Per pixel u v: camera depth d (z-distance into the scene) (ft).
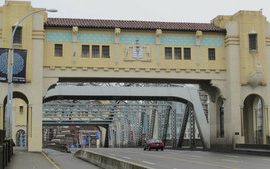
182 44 154.51
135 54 151.12
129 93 198.70
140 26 151.94
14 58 119.34
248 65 153.69
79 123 358.02
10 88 109.09
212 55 156.76
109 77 149.69
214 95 165.89
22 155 125.08
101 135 463.01
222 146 160.76
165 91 203.31
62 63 147.54
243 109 165.58
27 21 143.95
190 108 215.10
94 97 200.34
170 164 90.12
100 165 90.48
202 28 155.74
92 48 149.79
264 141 154.40
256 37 155.12
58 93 192.24
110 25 150.82
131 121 349.00
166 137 272.10
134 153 154.20
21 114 291.79
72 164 100.22
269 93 155.12
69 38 148.97
